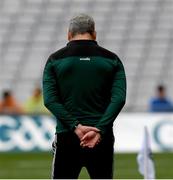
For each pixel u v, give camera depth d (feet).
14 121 194.08
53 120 193.06
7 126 193.88
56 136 53.72
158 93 215.51
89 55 53.47
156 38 287.28
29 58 285.02
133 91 265.34
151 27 292.20
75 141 53.11
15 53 287.28
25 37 293.23
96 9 302.25
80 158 53.62
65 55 53.47
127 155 179.73
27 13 303.89
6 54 287.07
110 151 53.67
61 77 53.16
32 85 273.13
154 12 298.76
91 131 51.93
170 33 289.33
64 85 53.16
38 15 302.86
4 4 308.40
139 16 297.12
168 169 147.95
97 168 53.83
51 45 289.33
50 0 307.78
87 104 53.26
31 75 277.64
